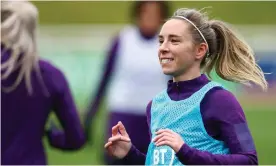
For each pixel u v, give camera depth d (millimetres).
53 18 54531
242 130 8594
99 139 25500
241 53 9539
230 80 9562
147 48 15242
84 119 15359
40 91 9977
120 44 15406
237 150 8508
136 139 15125
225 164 8328
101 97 15562
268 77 37594
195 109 8805
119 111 15242
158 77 15211
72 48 36812
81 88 36094
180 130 8844
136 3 15391
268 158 22172
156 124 9125
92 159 22391
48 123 10984
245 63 9523
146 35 15281
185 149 8227
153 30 15250
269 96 37344
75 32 41656
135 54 15273
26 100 9891
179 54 8969
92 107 15477
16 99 9836
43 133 10109
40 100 9977
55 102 10188
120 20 54062
